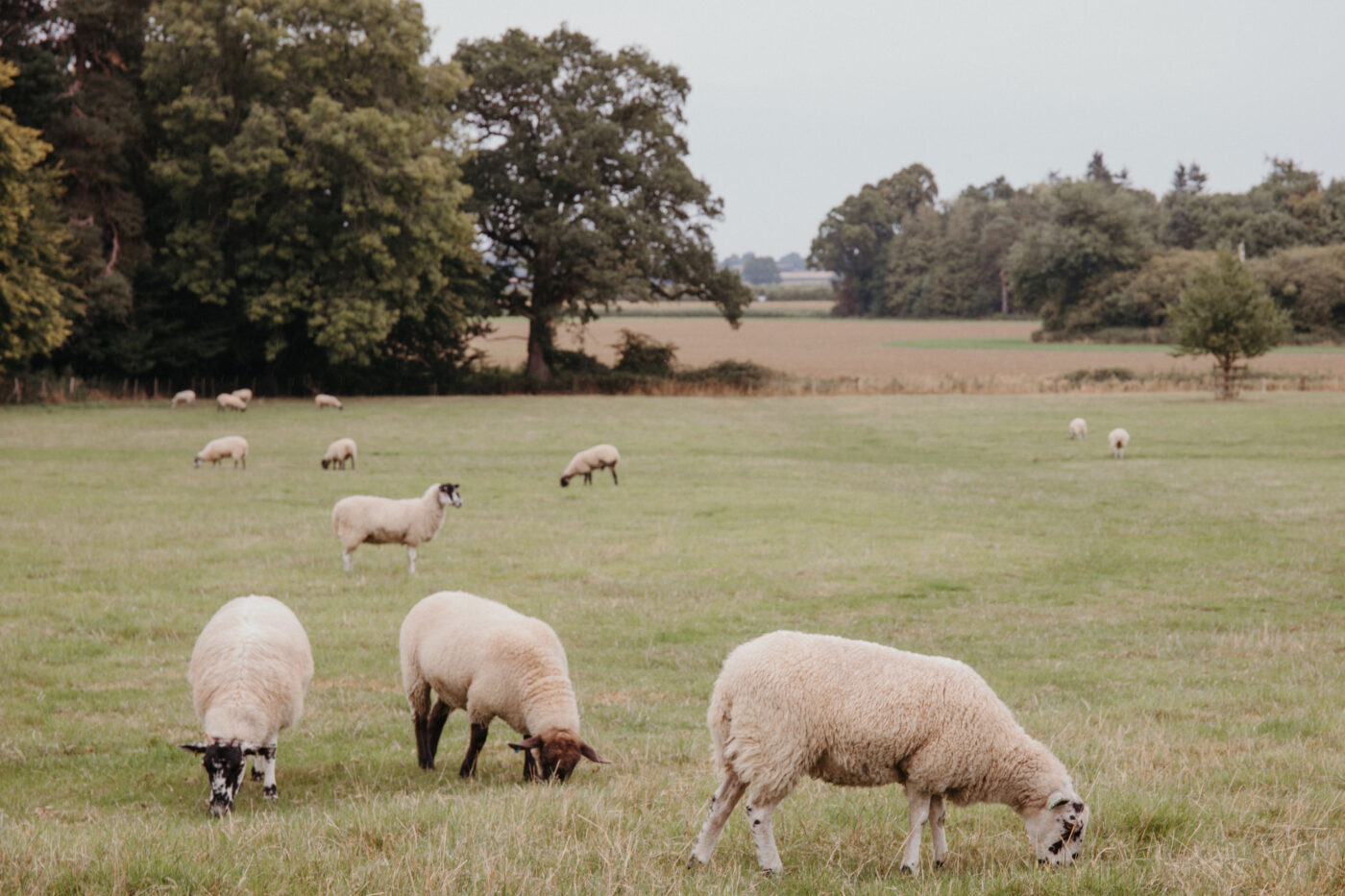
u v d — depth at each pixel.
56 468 29.61
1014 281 123.06
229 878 5.59
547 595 17.19
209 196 53.53
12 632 13.94
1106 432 42.62
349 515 18.14
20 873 5.61
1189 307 56.50
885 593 17.83
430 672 9.23
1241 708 11.34
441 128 58.09
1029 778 6.21
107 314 52.81
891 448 39.78
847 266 191.38
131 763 9.52
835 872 6.08
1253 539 22.45
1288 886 5.36
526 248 69.38
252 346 59.41
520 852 5.99
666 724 11.04
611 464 30.05
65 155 50.44
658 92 69.00
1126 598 17.64
